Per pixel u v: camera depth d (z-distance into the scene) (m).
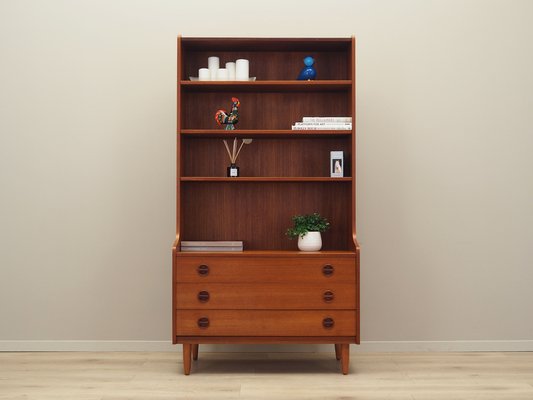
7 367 3.33
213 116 3.64
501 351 3.72
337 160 3.42
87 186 3.74
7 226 3.73
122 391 2.90
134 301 3.73
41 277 3.72
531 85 3.75
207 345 3.70
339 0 3.74
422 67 3.72
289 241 3.61
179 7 3.75
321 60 3.64
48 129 3.73
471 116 3.75
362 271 3.72
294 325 3.20
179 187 3.30
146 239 3.73
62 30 3.74
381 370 3.29
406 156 3.74
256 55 3.64
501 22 3.72
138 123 3.75
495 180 3.75
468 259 3.74
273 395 2.85
